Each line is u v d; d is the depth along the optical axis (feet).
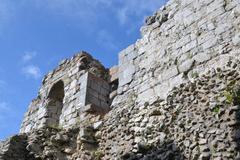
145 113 28.22
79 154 29.78
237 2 28.58
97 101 38.50
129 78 34.12
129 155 26.43
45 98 44.16
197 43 29.73
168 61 31.30
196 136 22.67
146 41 35.04
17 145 31.73
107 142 29.45
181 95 26.32
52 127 33.50
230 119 21.62
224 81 24.21
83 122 34.58
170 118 25.61
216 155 20.90
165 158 23.56
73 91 39.96
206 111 23.45
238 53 26.16
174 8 34.04
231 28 27.84
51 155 30.17
